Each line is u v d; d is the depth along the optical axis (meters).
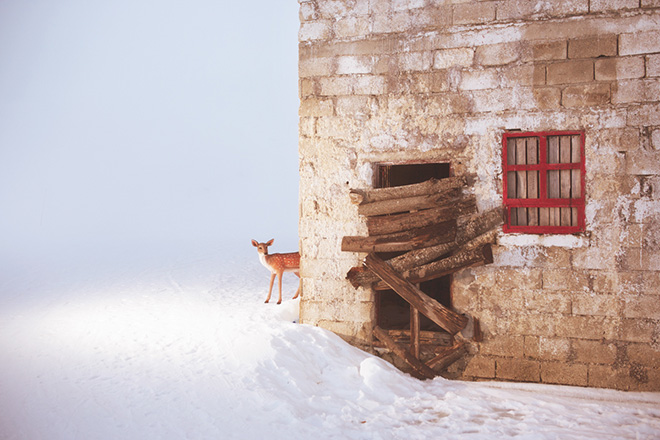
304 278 7.07
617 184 5.96
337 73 6.88
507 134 6.31
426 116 6.59
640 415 5.20
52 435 4.47
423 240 6.39
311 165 7.02
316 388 5.73
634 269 5.91
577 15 6.04
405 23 6.62
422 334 6.81
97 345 6.75
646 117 5.86
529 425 4.86
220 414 4.92
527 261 6.24
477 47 6.38
